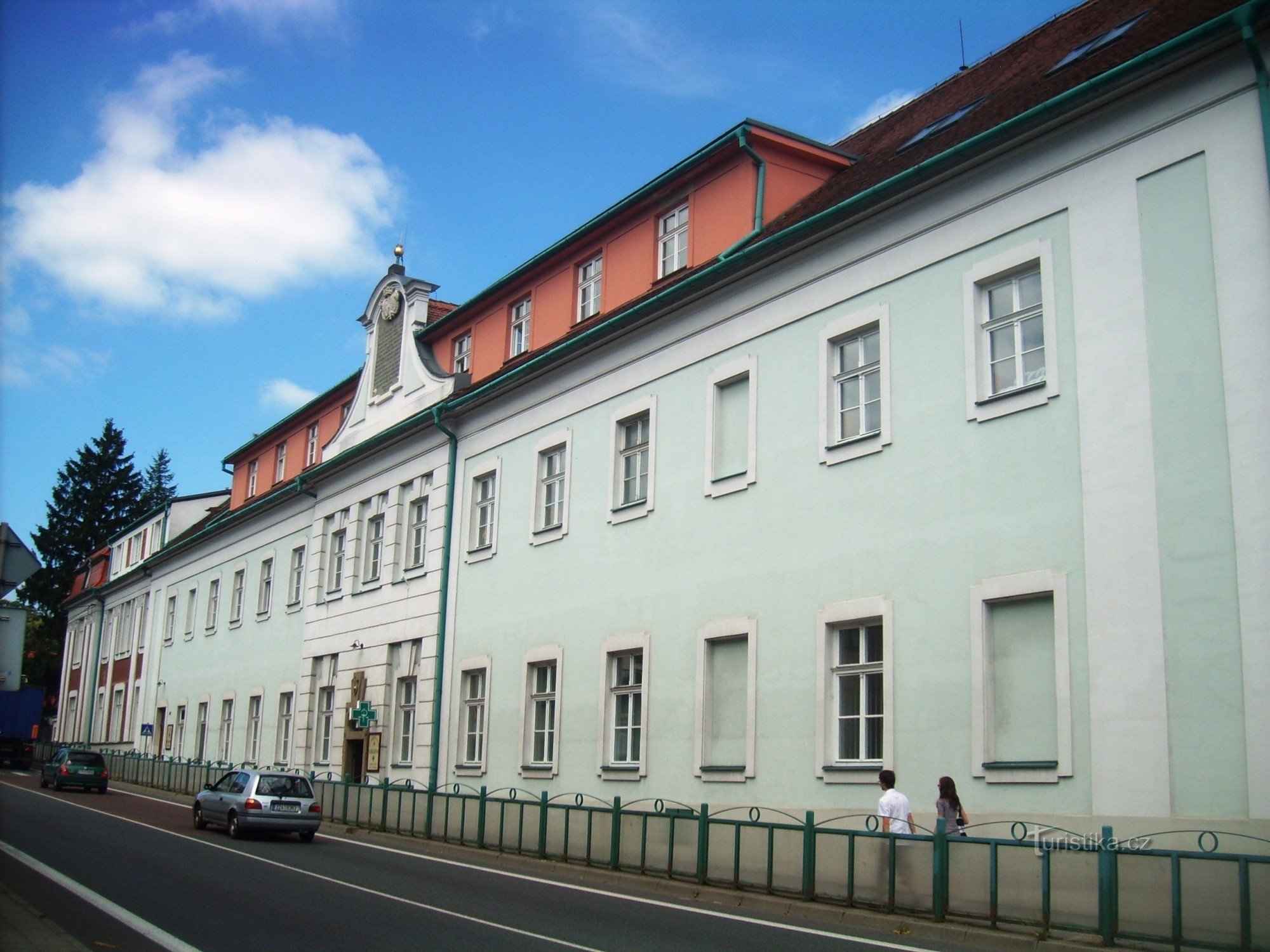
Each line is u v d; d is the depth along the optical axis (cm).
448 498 2888
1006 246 1578
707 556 2014
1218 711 1257
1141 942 1116
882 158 2123
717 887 1594
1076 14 2150
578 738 2272
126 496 9000
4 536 1257
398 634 3022
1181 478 1334
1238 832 1216
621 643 2188
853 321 1795
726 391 2059
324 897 1473
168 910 1330
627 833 1791
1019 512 1501
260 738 3878
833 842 1435
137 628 5631
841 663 1748
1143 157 1432
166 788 4128
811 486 1823
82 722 6362
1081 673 1393
